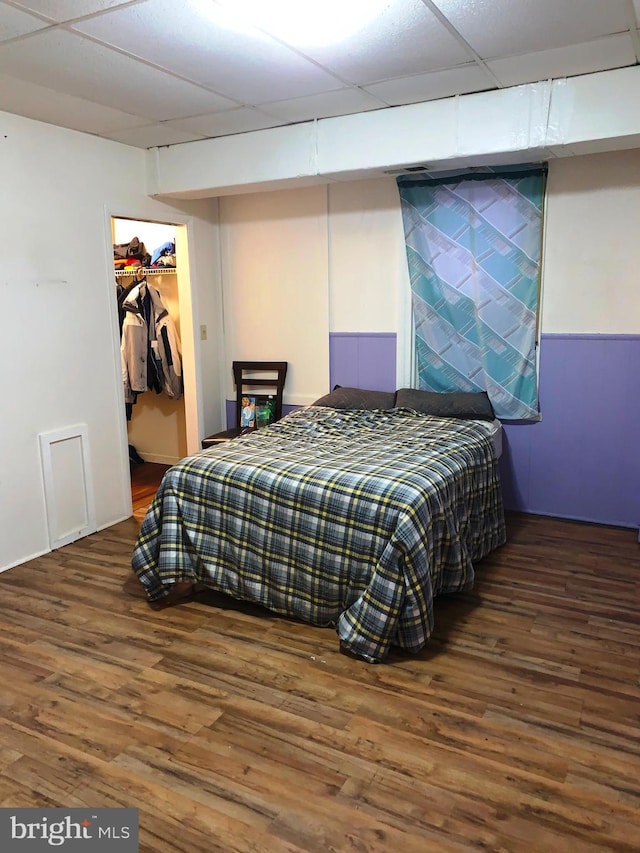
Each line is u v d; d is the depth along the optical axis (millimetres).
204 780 1894
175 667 2482
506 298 3906
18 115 3268
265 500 2742
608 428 3824
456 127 3193
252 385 4938
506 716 2168
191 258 4605
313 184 3867
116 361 3992
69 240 3604
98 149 3752
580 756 1977
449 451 3078
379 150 3406
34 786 1875
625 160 3521
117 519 4113
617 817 1750
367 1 2145
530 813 1767
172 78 2830
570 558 3434
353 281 4422
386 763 1957
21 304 3352
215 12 2207
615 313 3691
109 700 2279
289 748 2027
